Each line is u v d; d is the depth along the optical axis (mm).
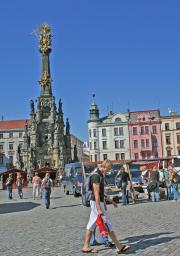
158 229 14398
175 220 16844
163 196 32688
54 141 109500
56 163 108125
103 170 11508
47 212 25312
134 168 41062
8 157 156750
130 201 30984
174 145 116062
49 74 115812
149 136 117438
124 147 118438
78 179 40562
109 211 23469
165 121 117500
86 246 10984
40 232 15438
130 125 118750
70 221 19156
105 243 11672
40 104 113562
